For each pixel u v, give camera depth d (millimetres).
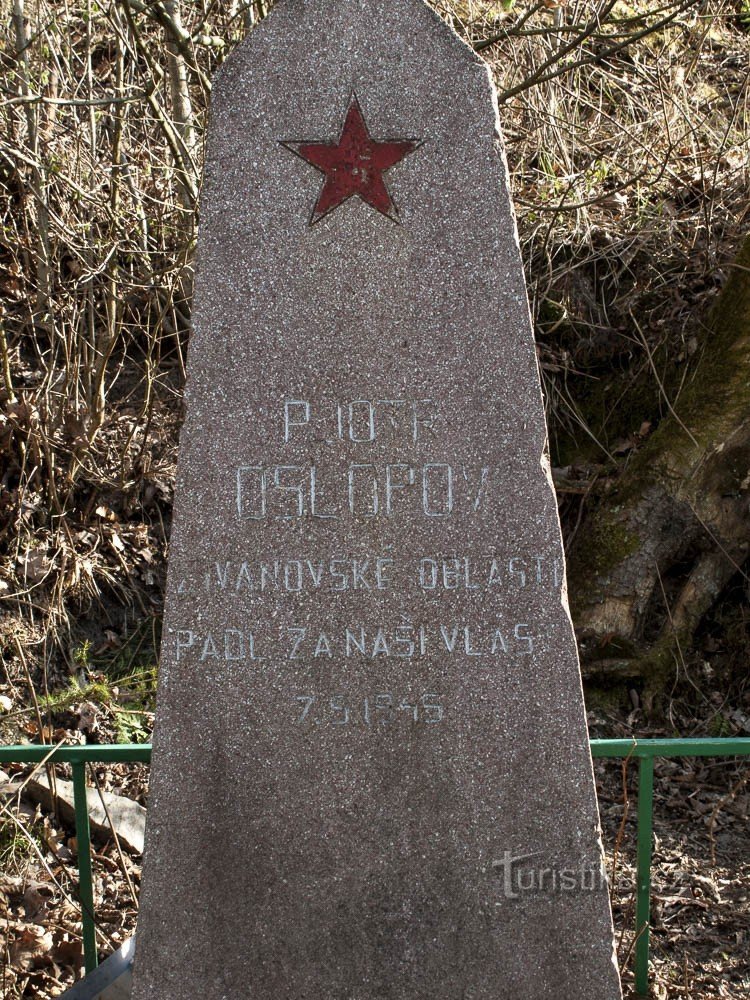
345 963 2754
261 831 2742
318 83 2635
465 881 2734
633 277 6090
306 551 2715
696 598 5070
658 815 4418
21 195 5680
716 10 7309
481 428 2682
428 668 2719
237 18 5840
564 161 6559
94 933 3270
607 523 5184
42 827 4020
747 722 4887
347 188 2650
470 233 2646
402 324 2672
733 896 3883
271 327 2686
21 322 5641
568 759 2705
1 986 3348
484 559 2701
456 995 2748
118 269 5445
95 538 5234
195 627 2727
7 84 5352
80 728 4477
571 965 2725
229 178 2662
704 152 6559
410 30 2615
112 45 6312
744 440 4965
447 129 2629
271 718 2730
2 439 5238
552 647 2699
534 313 6023
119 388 5805
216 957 2752
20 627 4828
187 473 2707
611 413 5855
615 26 6312
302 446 2701
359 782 2740
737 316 5152
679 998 3365
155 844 2738
